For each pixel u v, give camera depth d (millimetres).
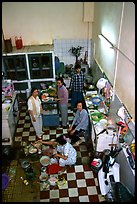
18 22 6863
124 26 3941
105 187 4008
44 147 5230
